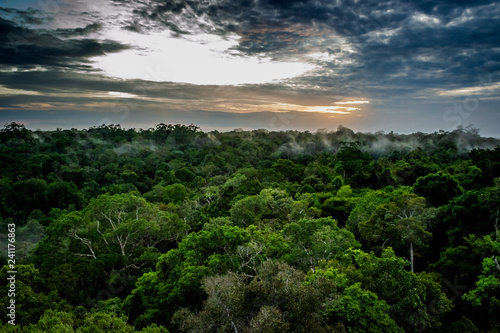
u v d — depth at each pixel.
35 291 20.20
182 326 14.45
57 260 25.25
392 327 13.21
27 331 13.36
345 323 13.75
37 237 34.59
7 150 79.50
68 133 113.88
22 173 57.00
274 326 12.06
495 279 16.55
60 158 74.25
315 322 12.84
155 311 18.41
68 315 15.09
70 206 47.62
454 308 18.83
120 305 20.52
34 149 89.31
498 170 31.67
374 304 13.61
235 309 13.63
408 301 14.63
